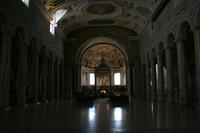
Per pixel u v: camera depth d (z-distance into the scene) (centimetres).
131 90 3244
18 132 545
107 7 2550
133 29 3250
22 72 1606
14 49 1917
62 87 3084
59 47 2922
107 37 3344
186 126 609
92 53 4622
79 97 2325
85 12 2697
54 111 1144
